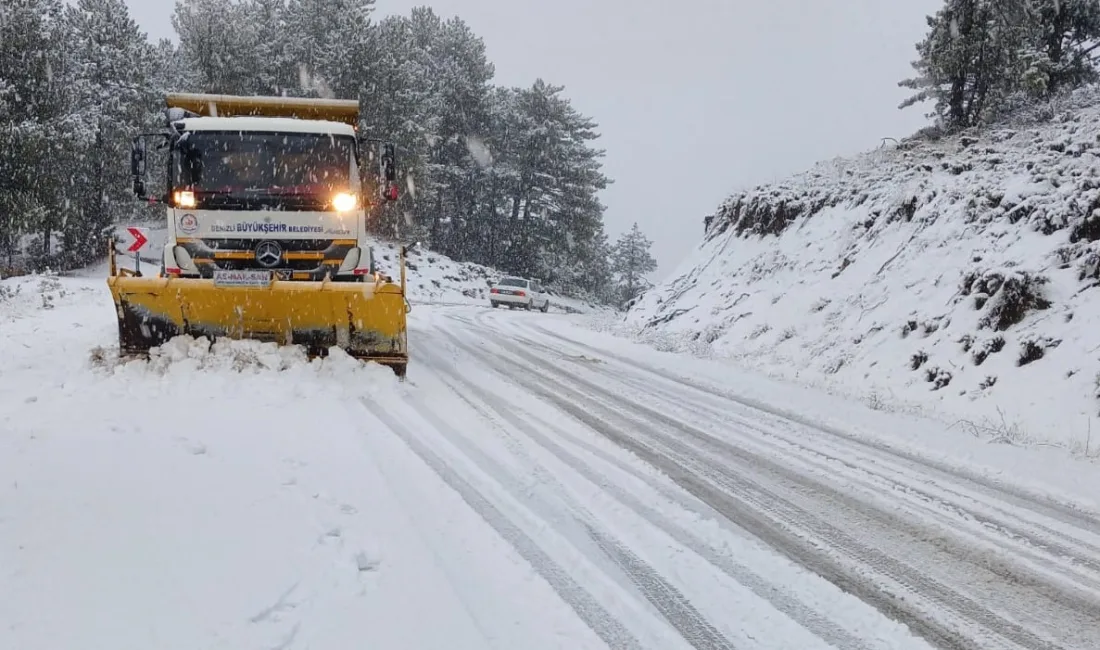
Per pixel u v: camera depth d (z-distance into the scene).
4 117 26.47
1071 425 9.20
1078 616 4.21
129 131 33.53
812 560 4.75
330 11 41.59
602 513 5.24
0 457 4.93
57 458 5.02
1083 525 5.78
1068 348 10.34
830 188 20.38
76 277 30.27
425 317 19.25
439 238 51.50
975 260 13.27
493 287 32.97
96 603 3.24
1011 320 11.49
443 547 4.40
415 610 3.62
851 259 16.98
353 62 39.16
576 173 50.50
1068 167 14.22
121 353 8.41
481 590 3.93
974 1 20.53
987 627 4.03
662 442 7.43
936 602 4.29
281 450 5.81
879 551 5.00
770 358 15.19
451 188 50.97
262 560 3.86
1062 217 12.49
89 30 33.66
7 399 6.73
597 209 52.22
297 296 8.32
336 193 9.43
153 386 7.43
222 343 8.21
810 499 6.00
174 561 3.71
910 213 16.67
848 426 9.01
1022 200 13.70
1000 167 16.11
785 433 8.36
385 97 39.88
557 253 51.19
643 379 11.53
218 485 4.85
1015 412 9.92
